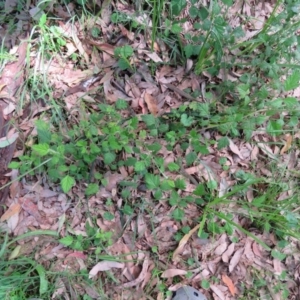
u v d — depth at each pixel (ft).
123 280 3.07
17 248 3.00
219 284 3.14
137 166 2.91
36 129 3.09
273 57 3.32
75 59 3.37
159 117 3.30
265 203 3.26
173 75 3.44
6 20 3.38
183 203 3.07
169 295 3.07
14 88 3.26
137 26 3.43
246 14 3.63
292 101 2.87
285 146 3.45
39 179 3.14
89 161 2.95
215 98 3.42
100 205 3.17
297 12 3.16
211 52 3.28
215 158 3.36
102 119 3.21
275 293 3.17
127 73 3.41
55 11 3.42
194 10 3.05
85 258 3.05
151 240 3.16
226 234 3.24
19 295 2.88
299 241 3.31
